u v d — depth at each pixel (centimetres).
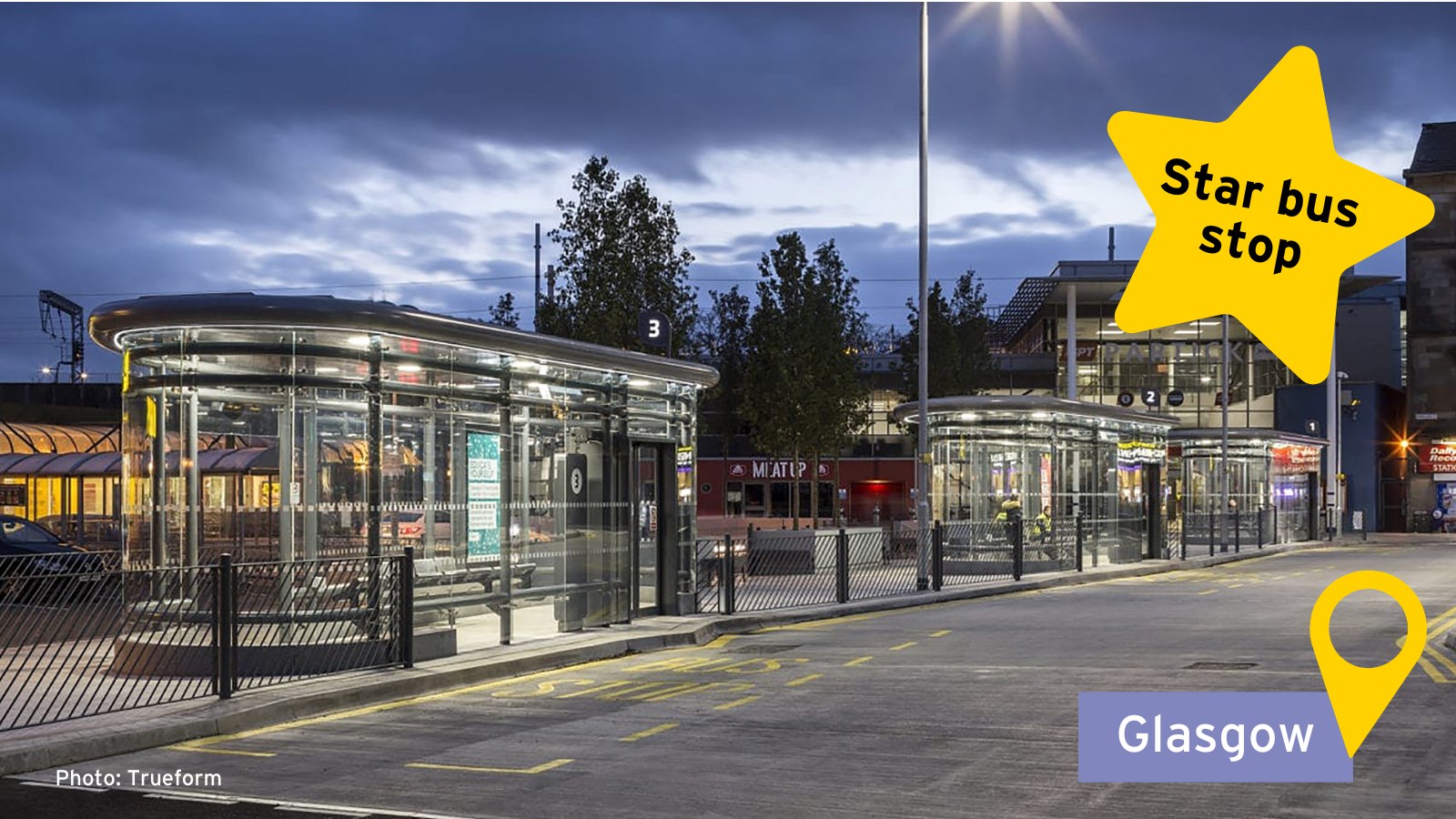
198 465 1530
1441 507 6550
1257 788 924
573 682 1505
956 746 1088
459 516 1670
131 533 1566
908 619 2273
